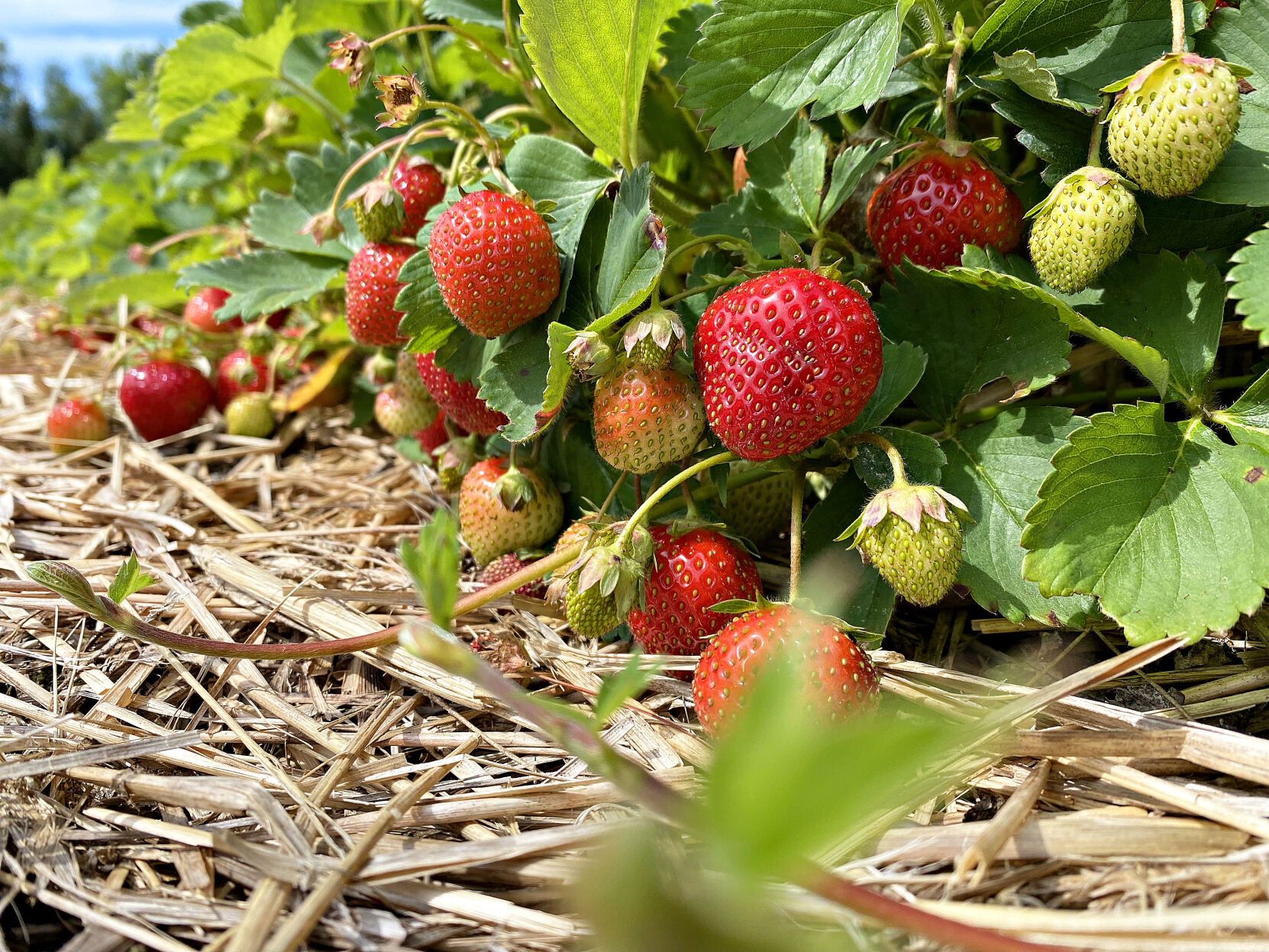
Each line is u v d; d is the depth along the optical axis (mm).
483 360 228
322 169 312
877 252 220
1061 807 161
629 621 208
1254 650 194
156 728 193
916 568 173
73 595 171
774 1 202
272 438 381
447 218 202
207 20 449
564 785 167
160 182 578
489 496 243
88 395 417
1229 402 229
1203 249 201
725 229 234
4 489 322
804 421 179
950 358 209
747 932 94
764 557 258
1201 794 150
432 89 353
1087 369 253
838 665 161
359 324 256
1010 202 204
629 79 214
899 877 140
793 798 73
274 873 145
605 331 193
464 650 114
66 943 142
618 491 241
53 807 165
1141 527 177
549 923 139
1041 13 194
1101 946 119
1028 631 217
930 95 239
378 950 137
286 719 198
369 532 284
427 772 180
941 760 157
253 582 245
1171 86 164
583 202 221
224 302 397
